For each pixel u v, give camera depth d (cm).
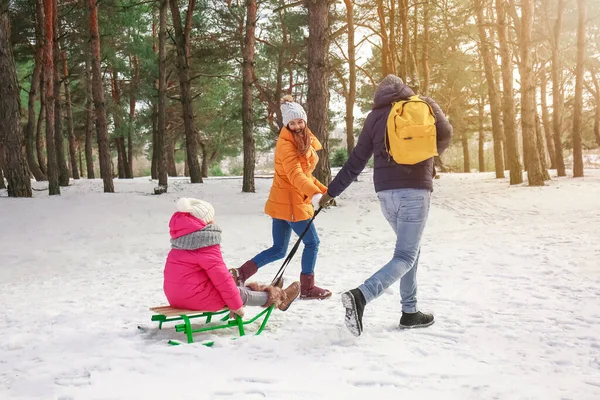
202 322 436
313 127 1535
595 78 3147
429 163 382
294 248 443
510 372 301
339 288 574
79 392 279
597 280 544
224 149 4319
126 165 3656
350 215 1405
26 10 2427
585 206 1310
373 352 339
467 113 4144
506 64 1981
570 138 3950
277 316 450
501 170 2398
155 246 1050
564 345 348
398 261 378
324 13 1533
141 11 2800
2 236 1141
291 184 485
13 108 1639
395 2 2473
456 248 834
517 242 852
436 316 436
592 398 258
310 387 281
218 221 1320
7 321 467
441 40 3059
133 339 383
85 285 684
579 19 2014
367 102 3759
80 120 3806
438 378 293
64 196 1681
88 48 2583
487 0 2423
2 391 287
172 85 3634
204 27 3019
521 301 476
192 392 276
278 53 3119
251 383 288
